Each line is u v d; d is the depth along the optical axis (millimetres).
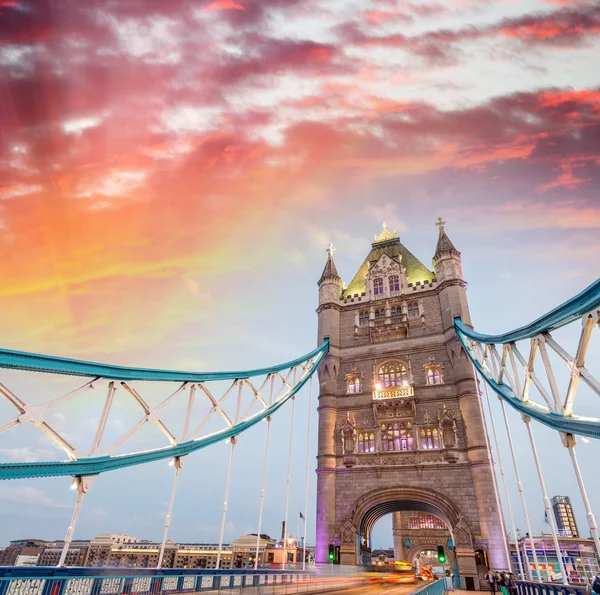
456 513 38062
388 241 64062
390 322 51156
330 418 47031
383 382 48562
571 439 17312
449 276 50688
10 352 15031
